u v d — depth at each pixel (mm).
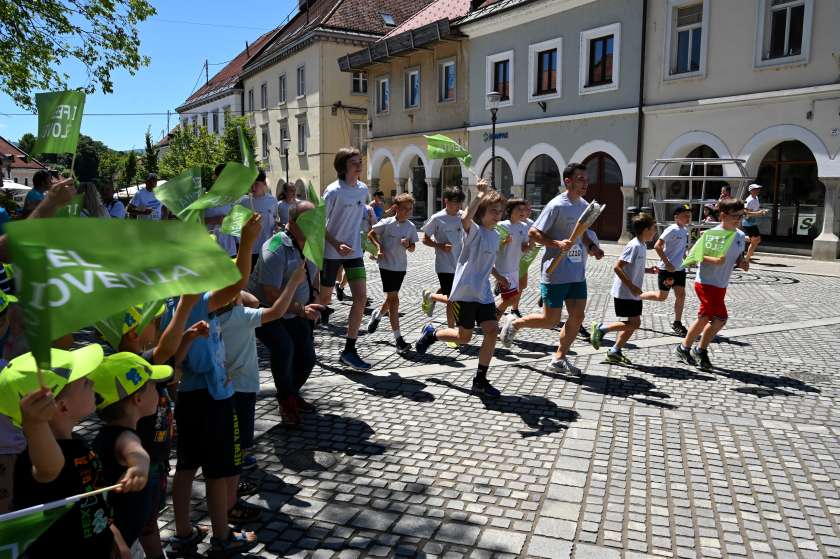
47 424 1851
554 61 21281
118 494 2449
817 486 4008
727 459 4387
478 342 7777
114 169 60531
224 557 3148
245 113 44250
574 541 3340
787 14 15867
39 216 3000
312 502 3730
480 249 5625
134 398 2359
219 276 1451
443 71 25500
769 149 16828
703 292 6527
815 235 16859
